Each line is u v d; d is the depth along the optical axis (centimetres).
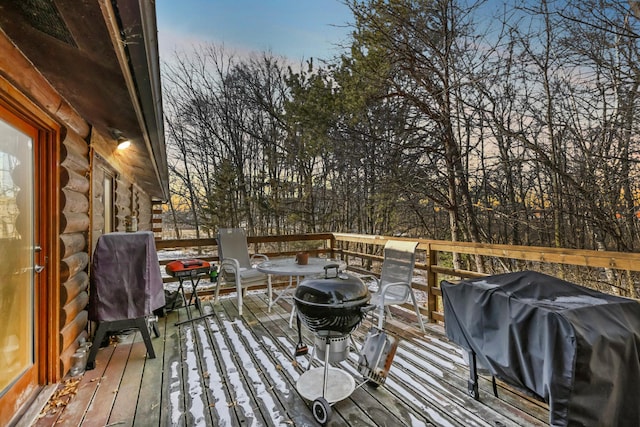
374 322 353
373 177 866
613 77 485
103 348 290
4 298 178
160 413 194
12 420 179
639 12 401
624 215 547
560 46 542
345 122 757
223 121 1309
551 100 601
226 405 202
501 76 606
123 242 266
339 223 1111
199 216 1366
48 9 124
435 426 180
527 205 765
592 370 130
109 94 210
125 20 132
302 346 247
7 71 160
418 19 607
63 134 235
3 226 179
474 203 758
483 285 187
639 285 524
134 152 395
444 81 629
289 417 190
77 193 263
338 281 199
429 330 328
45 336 218
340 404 202
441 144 694
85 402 205
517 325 156
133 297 265
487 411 193
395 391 216
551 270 677
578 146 578
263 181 1170
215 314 385
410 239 386
